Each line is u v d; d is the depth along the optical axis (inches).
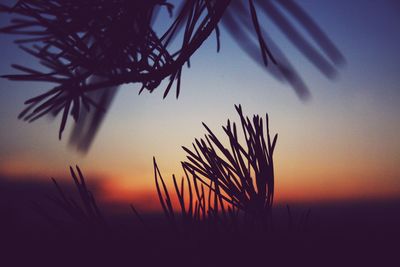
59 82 25.7
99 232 20.6
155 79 27.3
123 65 26.9
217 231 20.6
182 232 20.8
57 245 19.8
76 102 27.9
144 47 27.8
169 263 19.2
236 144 22.4
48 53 26.4
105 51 26.3
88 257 19.3
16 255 32.7
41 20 24.6
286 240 20.5
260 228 21.2
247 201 21.8
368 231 48.2
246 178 22.1
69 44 26.1
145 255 19.5
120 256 19.3
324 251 20.5
